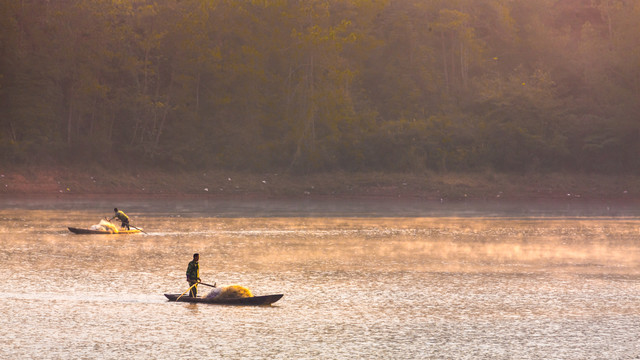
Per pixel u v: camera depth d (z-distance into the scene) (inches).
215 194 5482.3
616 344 968.9
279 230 2709.2
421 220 3297.2
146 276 1517.0
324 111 6072.8
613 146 5969.5
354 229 2790.4
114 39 5920.3
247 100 6254.9
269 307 1205.1
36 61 5777.6
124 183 5467.5
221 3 6309.1
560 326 1079.6
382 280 1512.1
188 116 6122.1
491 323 1098.1
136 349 918.4
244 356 893.8
